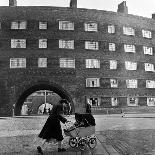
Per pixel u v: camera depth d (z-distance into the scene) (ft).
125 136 46.96
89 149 33.50
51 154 30.09
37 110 228.84
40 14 149.38
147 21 172.04
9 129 63.57
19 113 156.25
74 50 149.59
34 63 145.18
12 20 147.74
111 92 153.38
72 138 35.04
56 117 32.17
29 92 154.20
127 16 164.35
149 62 168.76
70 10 152.05
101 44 154.40
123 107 155.84
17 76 143.54
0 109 141.08
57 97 229.04
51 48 147.43
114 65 156.56
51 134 31.76
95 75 151.02
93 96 149.48
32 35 147.13
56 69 146.30
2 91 142.20
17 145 37.04
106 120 96.73
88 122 33.94
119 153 30.27
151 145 36.09
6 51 144.46
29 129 62.54
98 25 155.33
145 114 142.20
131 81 160.66
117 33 159.43
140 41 166.91
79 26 152.05
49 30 148.77
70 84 146.82
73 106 146.00
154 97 166.91
